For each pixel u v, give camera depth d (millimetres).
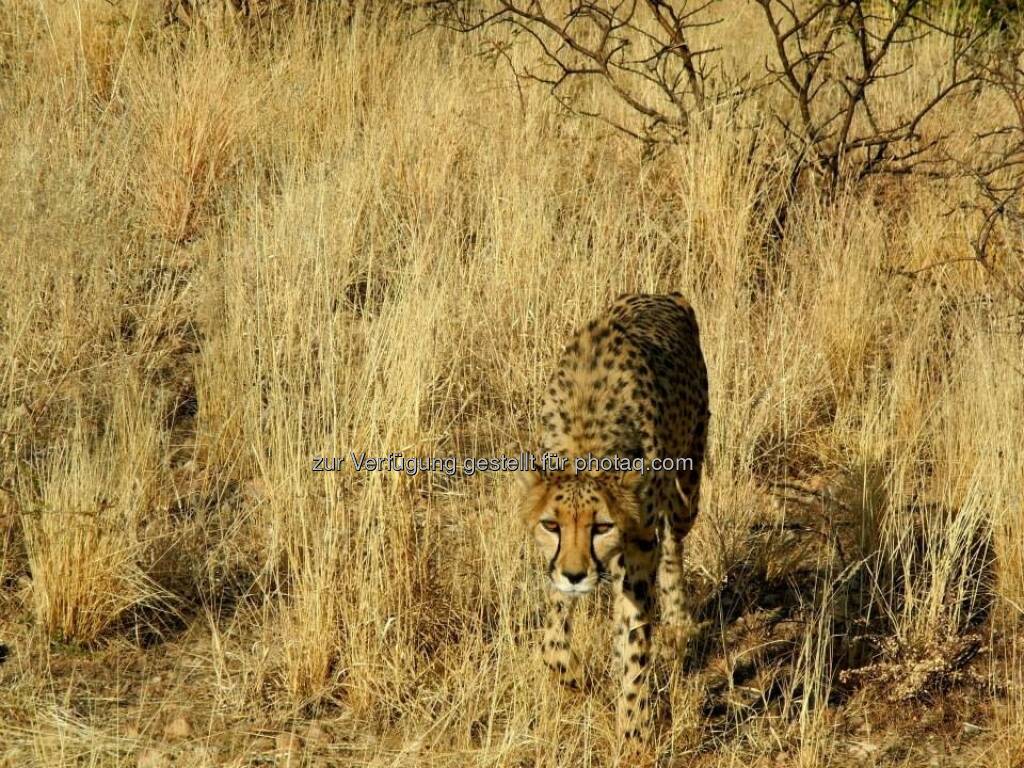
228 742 7980
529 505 7621
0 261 11500
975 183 13773
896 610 9539
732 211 13227
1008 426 10031
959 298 12477
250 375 11039
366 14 16938
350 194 13078
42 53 15805
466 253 12992
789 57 16625
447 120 14438
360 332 11930
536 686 8180
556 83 14391
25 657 8594
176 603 9281
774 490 11031
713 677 8961
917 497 10836
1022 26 16703
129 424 10102
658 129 14945
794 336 11969
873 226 13234
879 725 8516
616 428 7852
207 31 16125
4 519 9562
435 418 10695
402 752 7703
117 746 7840
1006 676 8742
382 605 8711
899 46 16453
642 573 7867
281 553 9445
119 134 13938
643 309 9078
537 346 11578
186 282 13016
